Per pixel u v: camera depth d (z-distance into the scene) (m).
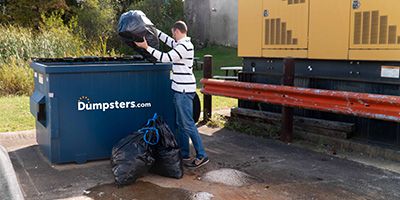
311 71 7.13
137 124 5.92
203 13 28.09
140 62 6.48
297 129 7.13
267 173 5.43
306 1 7.00
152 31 5.66
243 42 8.16
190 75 5.56
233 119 8.18
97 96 5.64
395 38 5.95
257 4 7.82
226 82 7.62
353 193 4.78
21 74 12.11
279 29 7.48
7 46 13.55
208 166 5.70
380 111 5.56
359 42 6.35
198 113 6.18
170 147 5.25
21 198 2.72
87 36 22.86
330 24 6.69
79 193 4.76
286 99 6.69
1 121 8.13
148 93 5.94
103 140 5.76
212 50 25.89
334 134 6.68
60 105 5.49
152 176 5.29
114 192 4.78
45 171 5.46
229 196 4.68
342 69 6.70
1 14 23.88
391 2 5.95
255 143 6.86
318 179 5.21
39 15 23.89
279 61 7.60
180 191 4.81
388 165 5.72
